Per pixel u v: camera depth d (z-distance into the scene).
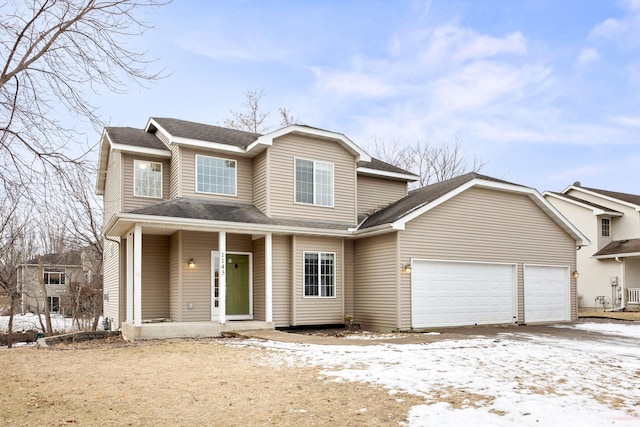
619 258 25.75
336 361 8.68
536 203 18.25
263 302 15.25
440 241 15.80
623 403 6.08
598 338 13.08
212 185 15.85
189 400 6.18
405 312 14.91
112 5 6.83
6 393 6.54
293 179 16.05
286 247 15.61
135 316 12.62
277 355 9.49
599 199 29.09
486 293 16.77
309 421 5.32
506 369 8.09
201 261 14.81
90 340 14.06
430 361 8.69
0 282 21.47
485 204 16.98
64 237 20.95
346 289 16.86
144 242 15.25
